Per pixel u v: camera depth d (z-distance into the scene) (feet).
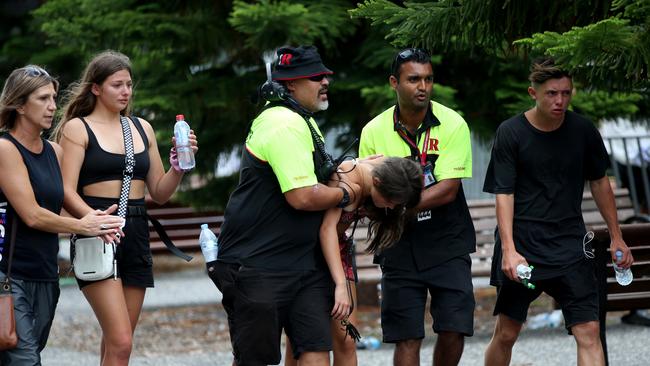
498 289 60.44
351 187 50.52
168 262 174.91
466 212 59.00
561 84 55.31
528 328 92.94
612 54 49.78
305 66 51.34
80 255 53.93
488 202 98.17
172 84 103.81
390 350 85.30
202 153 105.91
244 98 103.09
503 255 57.00
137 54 104.32
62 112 57.11
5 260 50.29
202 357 86.07
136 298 57.31
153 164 58.65
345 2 96.02
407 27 58.85
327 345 51.26
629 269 59.82
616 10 54.13
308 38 91.91
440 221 57.93
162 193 57.98
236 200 51.55
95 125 56.03
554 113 55.62
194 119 103.09
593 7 57.16
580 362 57.11
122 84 56.24
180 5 104.27
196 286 140.36
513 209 57.88
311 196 49.55
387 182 50.55
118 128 56.85
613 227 59.36
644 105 95.86
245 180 51.34
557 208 57.41
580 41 48.57
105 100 56.13
